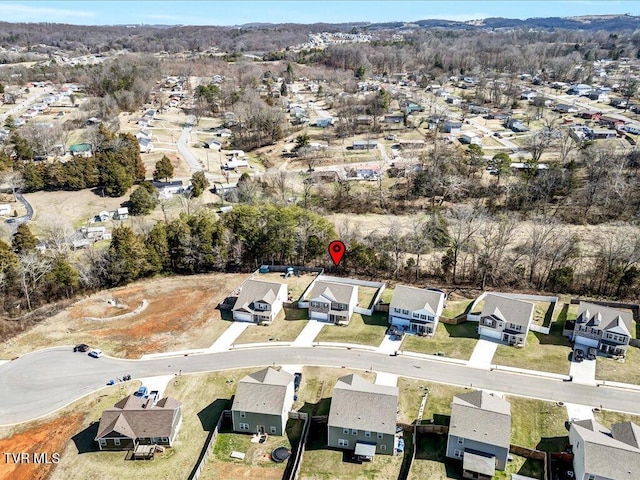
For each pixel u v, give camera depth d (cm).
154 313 7919
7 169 12744
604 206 10762
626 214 10456
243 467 5072
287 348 6931
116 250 8700
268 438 5441
